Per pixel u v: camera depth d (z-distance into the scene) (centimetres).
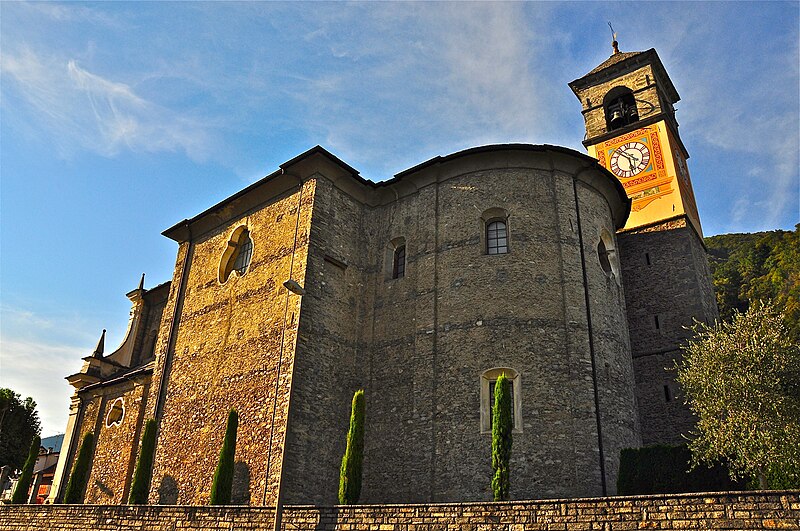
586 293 2344
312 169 2656
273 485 2120
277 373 2328
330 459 2261
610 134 3575
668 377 2748
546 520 1370
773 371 1800
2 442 5744
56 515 2284
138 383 3122
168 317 3064
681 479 1828
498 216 2508
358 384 2456
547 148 2519
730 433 1748
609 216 2722
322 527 1645
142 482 2511
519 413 2108
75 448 3422
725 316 6066
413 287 2503
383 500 2197
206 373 2680
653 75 3638
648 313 2947
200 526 1859
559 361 2183
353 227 2714
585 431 2069
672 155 3291
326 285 2495
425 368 2298
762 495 1155
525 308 2270
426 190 2666
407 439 2233
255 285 2666
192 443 2562
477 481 2044
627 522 1283
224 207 3011
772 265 6531
